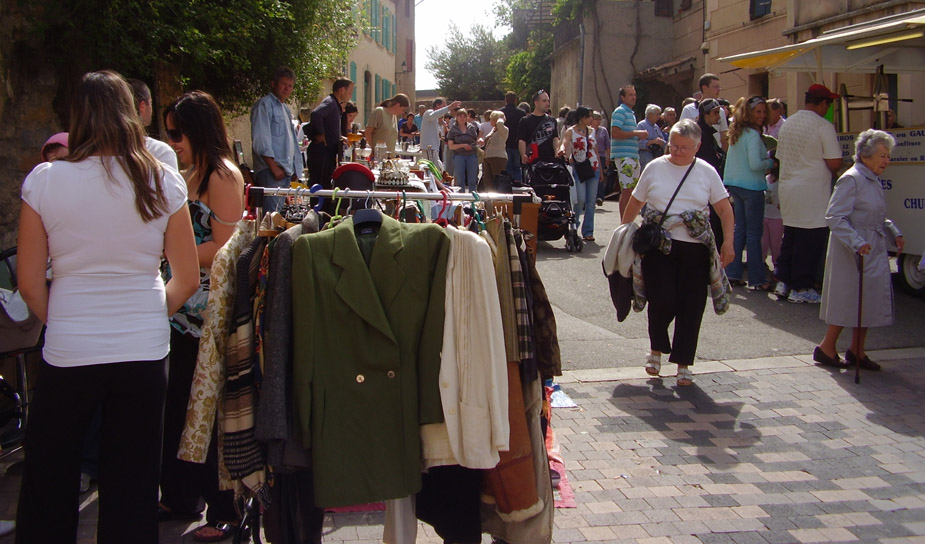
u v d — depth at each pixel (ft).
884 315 19.08
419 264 9.20
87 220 8.95
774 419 16.92
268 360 8.80
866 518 12.88
